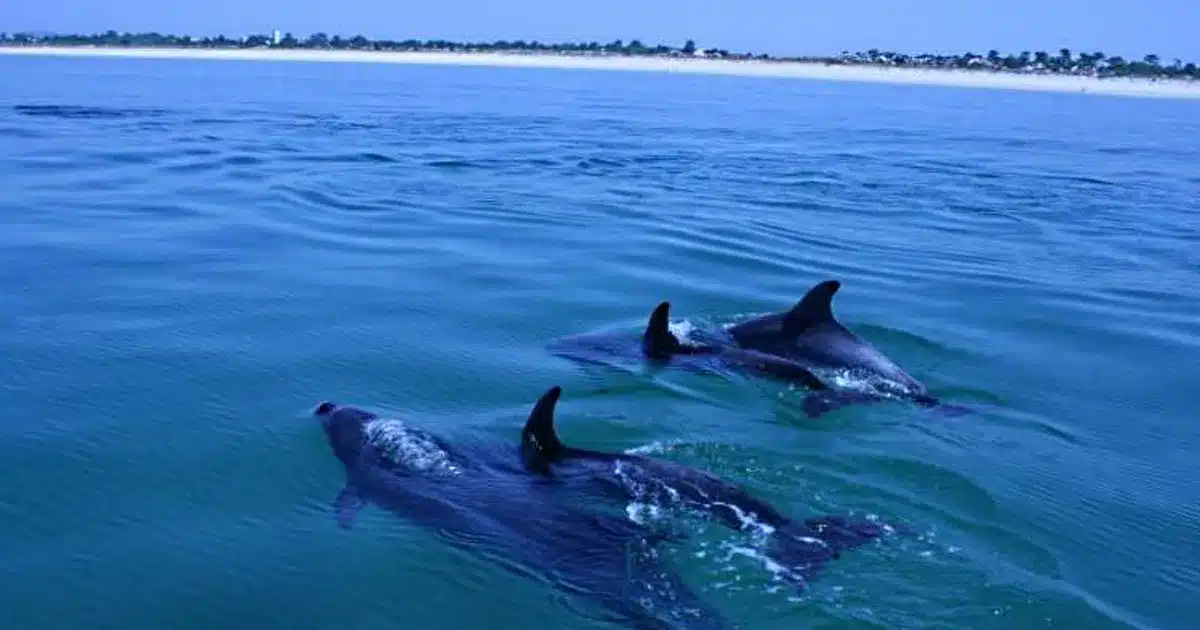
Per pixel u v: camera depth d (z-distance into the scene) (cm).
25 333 1811
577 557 1104
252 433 1462
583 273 2372
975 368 1845
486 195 3384
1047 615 1041
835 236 2950
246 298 2067
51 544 1174
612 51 19825
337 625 1040
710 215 3170
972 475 1377
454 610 1058
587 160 4369
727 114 7344
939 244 2919
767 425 1541
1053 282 2509
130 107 6284
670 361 1788
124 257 2347
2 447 1388
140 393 1581
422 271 2330
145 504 1268
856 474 1363
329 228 2764
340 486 1326
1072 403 1695
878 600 1055
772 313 1966
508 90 9631
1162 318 2220
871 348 1811
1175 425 1620
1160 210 3688
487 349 1834
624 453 1321
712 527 1164
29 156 3844
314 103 7200
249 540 1191
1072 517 1282
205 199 3102
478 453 1372
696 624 996
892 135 6156
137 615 1052
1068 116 8538
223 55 18738
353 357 1764
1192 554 1212
